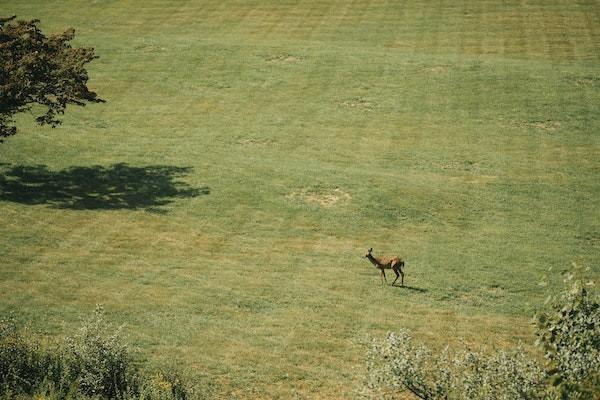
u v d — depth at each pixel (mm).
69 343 30641
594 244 52500
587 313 20828
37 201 58344
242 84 93562
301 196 61438
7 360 28844
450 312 41906
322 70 96875
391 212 58500
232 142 76562
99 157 70750
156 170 67438
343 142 76438
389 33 111812
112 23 118688
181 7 126312
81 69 64250
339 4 125812
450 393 24312
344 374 34688
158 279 45406
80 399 26703
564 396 19297
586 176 66438
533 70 93562
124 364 30344
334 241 53156
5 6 126125
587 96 85438
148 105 87500
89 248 49812
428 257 50375
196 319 40000
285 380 33969
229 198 60844
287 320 40500
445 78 92562
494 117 81562
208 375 33875
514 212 58844
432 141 76125
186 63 100500
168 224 55188
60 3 128125
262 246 51844
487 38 107938
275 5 126312
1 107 61125
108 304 41125
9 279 43562
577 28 109438
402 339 25078
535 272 47594
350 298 43688
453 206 59906
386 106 85812
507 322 40625
